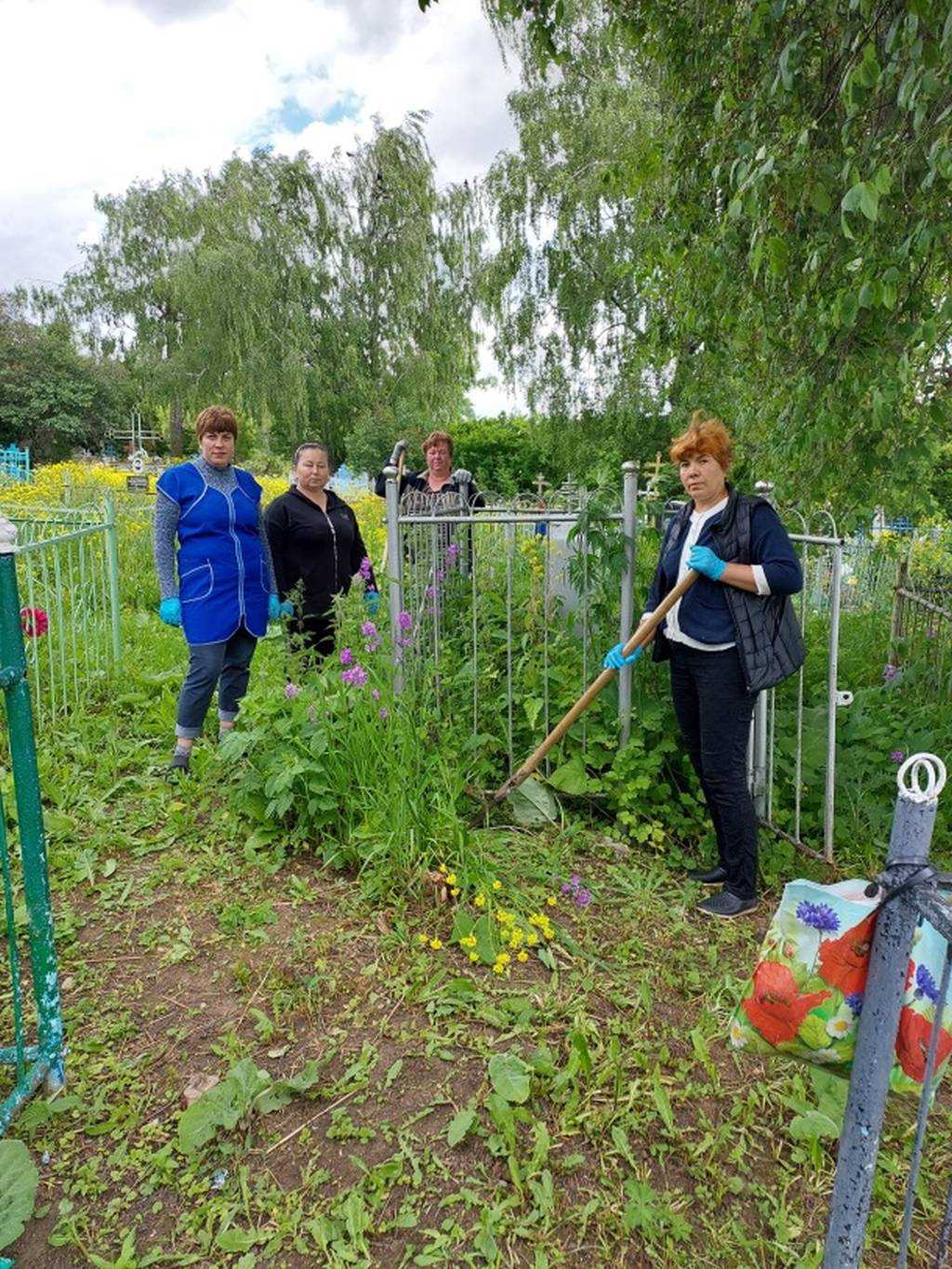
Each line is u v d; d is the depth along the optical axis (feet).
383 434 96.07
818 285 11.68
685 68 13.62
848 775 12.85
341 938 8.92
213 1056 7.29
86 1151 6.33
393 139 95.20
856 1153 4.13
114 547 18.28
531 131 56.13
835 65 10.76
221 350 96.17
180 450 141.69
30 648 14.14
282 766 10.78
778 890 10.80
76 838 10.88
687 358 20.84
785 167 10.12
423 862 9.83
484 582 15.64
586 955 8.93
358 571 15.69
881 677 18.85
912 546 31.35
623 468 11.88
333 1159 6.28
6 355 125.80
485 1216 5.80
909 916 3.71
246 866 10.34
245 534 13.04
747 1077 7.39
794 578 9.46
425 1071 7.16
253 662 16.80
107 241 129.80
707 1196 6.14
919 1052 4.02
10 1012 7.68
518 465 80.89
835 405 11.63
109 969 8.43
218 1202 5.90
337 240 98.84
